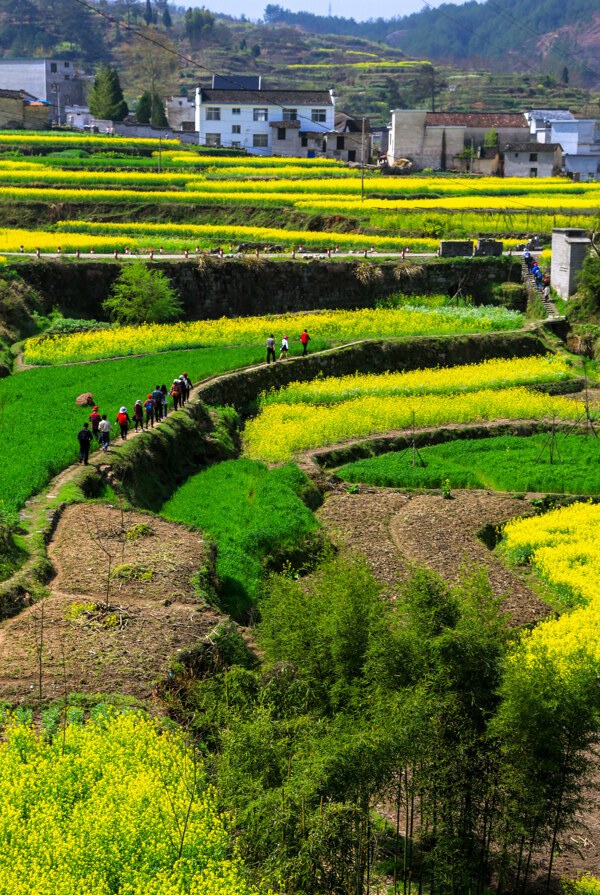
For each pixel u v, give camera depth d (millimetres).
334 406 45219
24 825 11656
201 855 11422
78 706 15766
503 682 14422
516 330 57500
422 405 45219
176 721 15961
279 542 28859
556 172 115625
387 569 28469
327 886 12586
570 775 14602
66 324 55500
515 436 43281
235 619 23484
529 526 32156
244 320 58281
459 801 14602
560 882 15398
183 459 36469
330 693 15844
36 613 19453
